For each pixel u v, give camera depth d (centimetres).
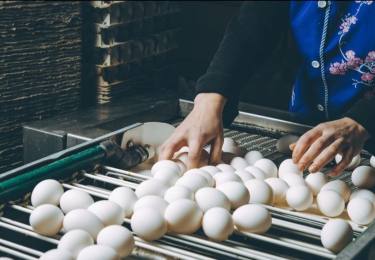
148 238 99
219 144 133
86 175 119
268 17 162
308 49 164
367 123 126
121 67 196
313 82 168
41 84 175
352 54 157
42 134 141
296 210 117
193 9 273
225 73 146
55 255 86
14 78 168
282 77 245
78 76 185
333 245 98
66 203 106
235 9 263
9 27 163
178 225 101
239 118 165
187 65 280
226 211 102
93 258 87
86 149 123
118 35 190
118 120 155
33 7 168
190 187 113
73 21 180
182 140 131
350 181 135
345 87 162
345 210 119
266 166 131
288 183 124
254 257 93
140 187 112
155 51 205
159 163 125
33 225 98
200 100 142
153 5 200
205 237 105
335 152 119
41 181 110
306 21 162
